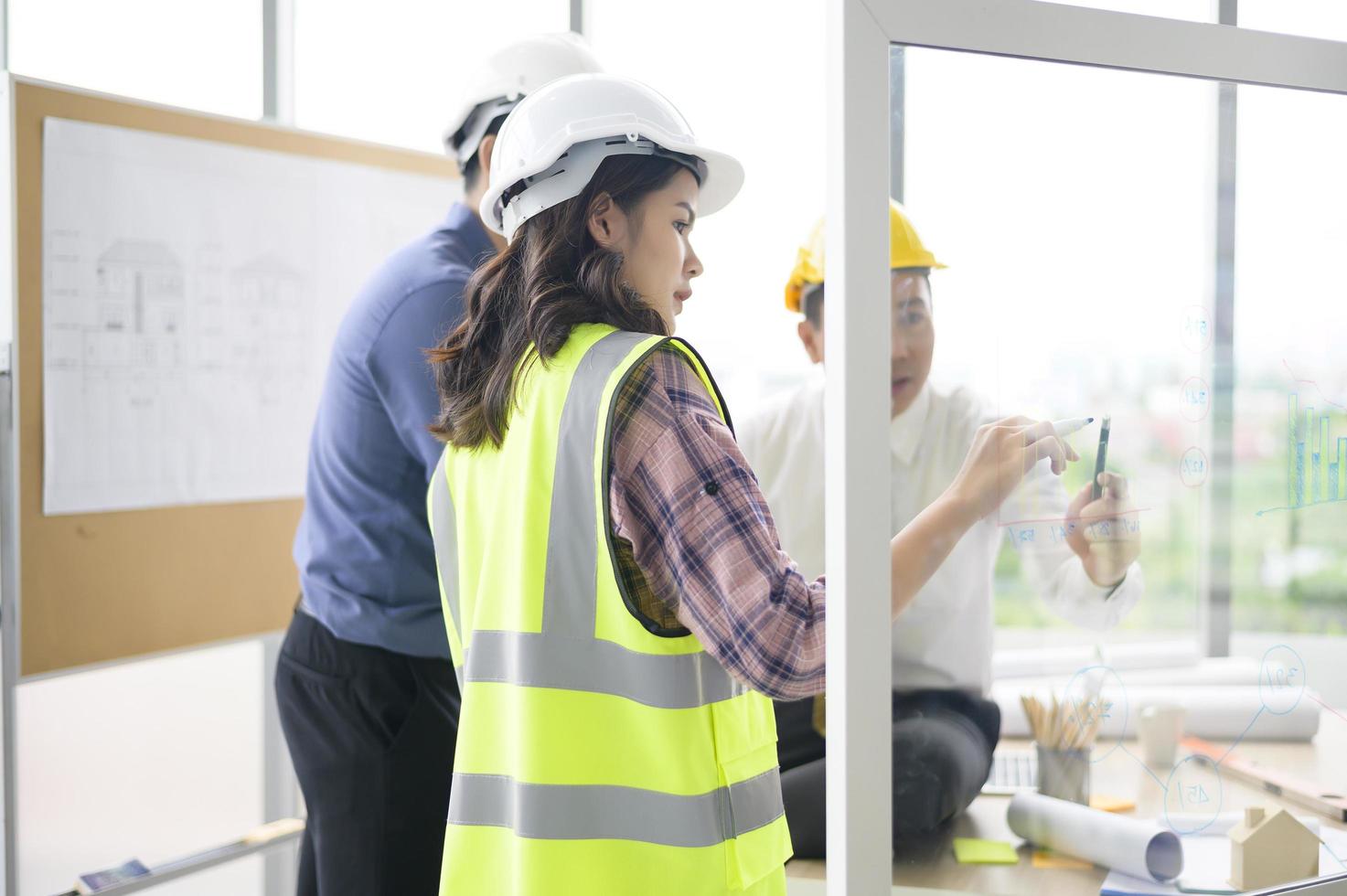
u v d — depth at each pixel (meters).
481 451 1.06
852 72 0.83
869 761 0.85
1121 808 0.99
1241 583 1.05
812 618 0.87
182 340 2.22
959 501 0.90
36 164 1.97
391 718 1.64
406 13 2.86
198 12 2.64
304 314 2.46
